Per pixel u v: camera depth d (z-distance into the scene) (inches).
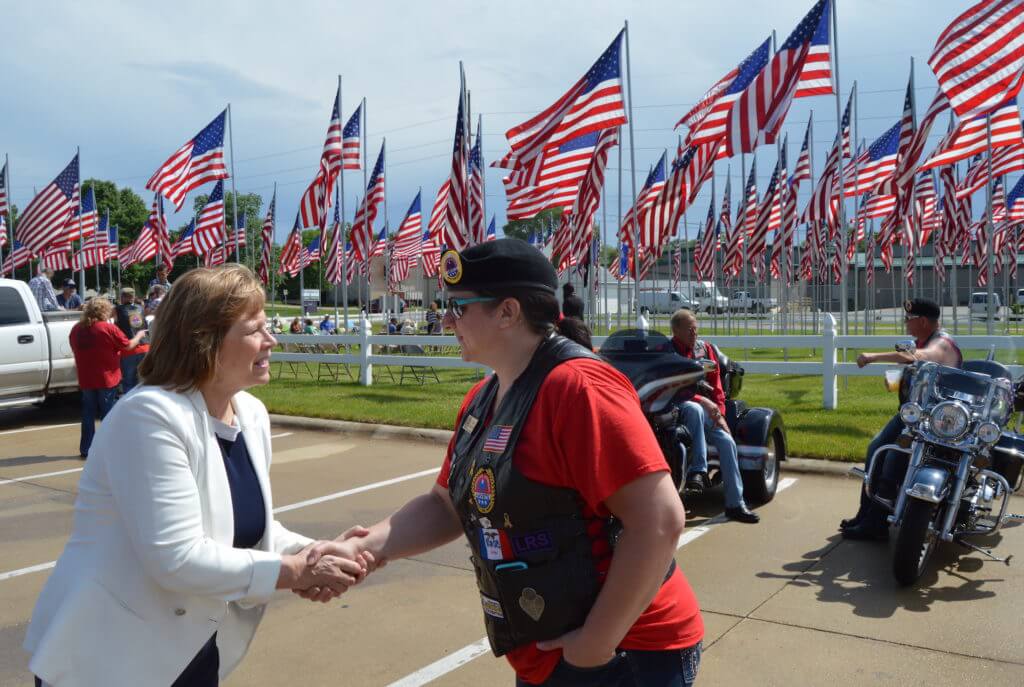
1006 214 1047.0
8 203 1101.1
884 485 224.7
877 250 2380.7
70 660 81.9
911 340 226.5
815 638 172.2
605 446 72.4
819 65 481.1
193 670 88.0
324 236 1282.0
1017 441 224.4
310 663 165.5
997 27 425.4
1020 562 217.3
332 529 263.7
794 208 888.3
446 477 96.3
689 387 242.4
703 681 154.2
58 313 521.0
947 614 183.8
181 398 85.7
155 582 84.0
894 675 154.9
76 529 86.3
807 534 244.8
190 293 88.0
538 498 74.9
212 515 86.2
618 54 506.0
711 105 567.8
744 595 197.5
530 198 636.1
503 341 81.4
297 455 380.2
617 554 73.0
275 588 85.8
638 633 79.7
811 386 562.6
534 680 80.3
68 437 452.1
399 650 171.0
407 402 498.3
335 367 841.5
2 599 204.2
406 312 1721.2
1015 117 521.7
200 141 792.9
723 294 2145.7
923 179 948.6
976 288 2247.8
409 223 1314.0
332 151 794.8
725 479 260.4
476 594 202.1
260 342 91.4
